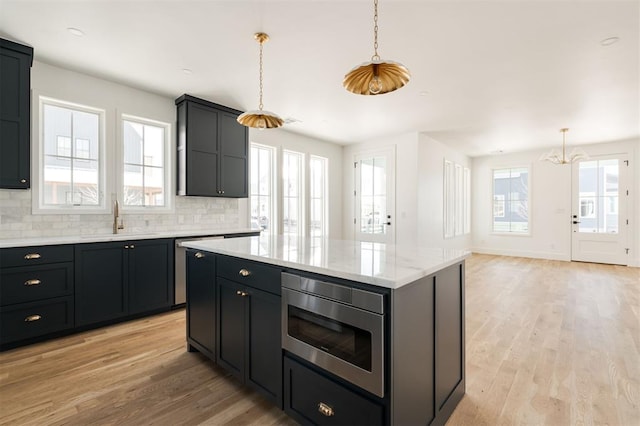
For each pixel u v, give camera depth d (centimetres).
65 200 320
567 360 229
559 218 683
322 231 638
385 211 602
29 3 212
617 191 619
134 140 369
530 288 434
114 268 297
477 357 234
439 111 436
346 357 135
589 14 222
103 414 170
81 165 329
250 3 213
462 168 747
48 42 264
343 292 135
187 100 377
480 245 793
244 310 188
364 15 226
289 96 385
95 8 219
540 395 187
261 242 245
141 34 251
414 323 137
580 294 404
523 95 375
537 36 251
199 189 387
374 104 413
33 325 255
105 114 338
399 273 130
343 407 137
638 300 378
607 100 390
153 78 333
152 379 204
